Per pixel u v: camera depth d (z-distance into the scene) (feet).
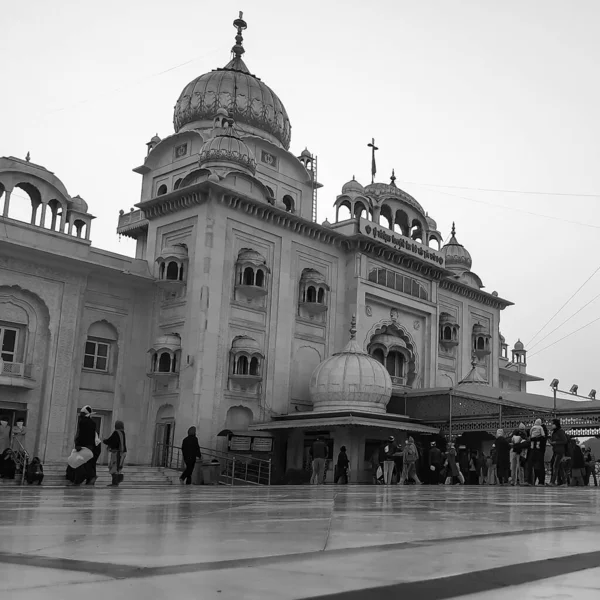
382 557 7.55
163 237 103.86
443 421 100.83
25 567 6.33
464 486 61.67
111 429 96.17
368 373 99.25
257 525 12.28
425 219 128.06
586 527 12.98
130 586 5.37
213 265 96.32
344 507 19.99
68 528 11.12
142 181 122.62
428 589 5.59
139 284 100.58
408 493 36.78
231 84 119.65
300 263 108.27
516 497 32.01
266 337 101.35
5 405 85.40
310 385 102.73
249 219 102.32
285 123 123.75
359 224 113.70
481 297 142.10
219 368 94.63
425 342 123.03
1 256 86.79
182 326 96.37
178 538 9.50
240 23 132.05
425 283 125.59
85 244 95.25
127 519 13.50
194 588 5.33
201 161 106.01
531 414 92.73
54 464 82.23
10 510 16.35
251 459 90.63
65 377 90.33
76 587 5.26
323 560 7.20
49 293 90.68
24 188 93.40
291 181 122.42
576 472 65.92
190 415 91.30
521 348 180.34
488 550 8.48
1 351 86.63
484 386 106.52
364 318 112.37
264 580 5.79
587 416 88.28
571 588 5.91
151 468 86.33
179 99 122.31
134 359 99.66
